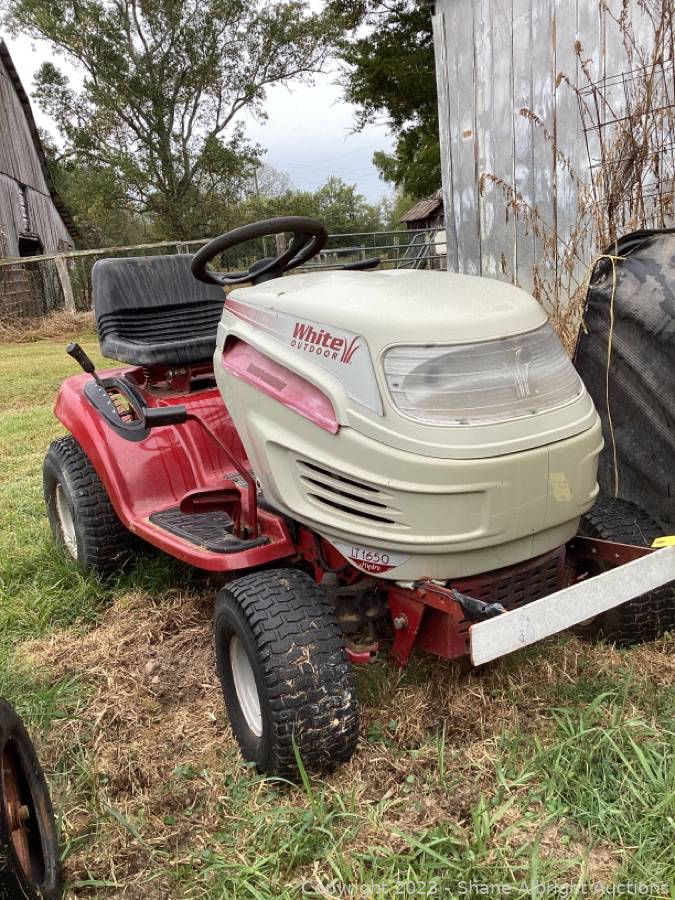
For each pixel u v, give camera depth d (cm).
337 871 201
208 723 279
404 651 250
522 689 274
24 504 519
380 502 224
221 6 3419
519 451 221
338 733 232
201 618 356
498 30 622
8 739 199
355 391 227
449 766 242
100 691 302
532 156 609
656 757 229
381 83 2128
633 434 323
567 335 451
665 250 315
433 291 251
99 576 389
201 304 439
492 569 232
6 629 357
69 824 232
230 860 212
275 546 274
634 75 483
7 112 2592
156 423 280
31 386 1031
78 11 3447
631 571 229
